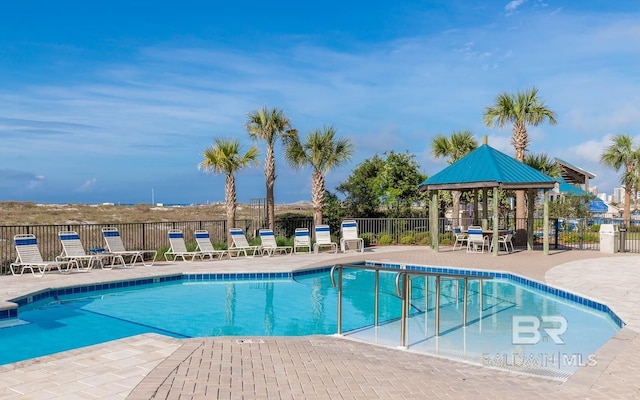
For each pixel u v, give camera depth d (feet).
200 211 134.82
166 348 20.57
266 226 75.00
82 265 47.65
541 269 46.75
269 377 17.08
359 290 42.93
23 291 35.14
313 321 31.73
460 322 29.76
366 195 91.04
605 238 63.05
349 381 16.84
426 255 60.70
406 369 18.57
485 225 70.90
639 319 26.55
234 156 67.15
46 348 25.34
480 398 15.33
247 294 40.78
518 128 74.54
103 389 15.76
